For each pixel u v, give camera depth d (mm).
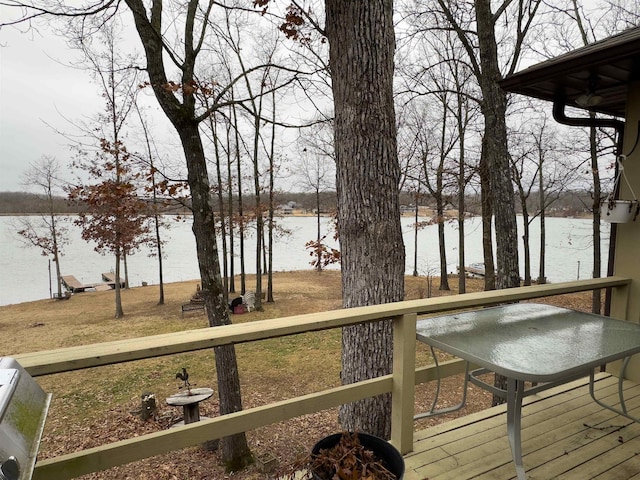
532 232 27500
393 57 3061
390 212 3064
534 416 2197
